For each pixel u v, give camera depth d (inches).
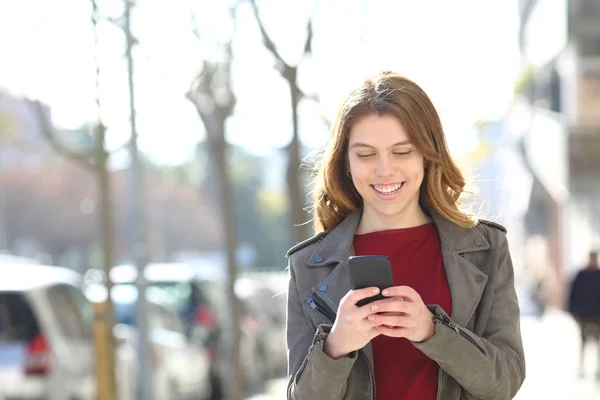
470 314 121.5
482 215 135.0
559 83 1178.0
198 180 2513.5
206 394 517.0
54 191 2249.0
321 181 134.6
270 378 679.1
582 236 1101.7
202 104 453.4
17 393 354.3
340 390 117.2
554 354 783.7
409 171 121.8
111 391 354.0
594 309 625.0
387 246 127.0
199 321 533.3
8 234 2194.9
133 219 431.5
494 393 117.3
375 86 123.1
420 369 121.1
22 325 359.9
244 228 2896.2
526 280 1496.1
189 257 2691.9
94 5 360.2
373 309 110.3
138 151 430.6
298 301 128.5
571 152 1088.2
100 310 358.0
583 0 1055.0
